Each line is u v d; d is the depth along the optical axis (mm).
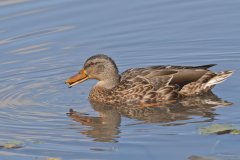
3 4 22984
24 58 19766
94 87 17406
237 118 15062
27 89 17906
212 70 18484
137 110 16375
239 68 18391
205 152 13047
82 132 14766
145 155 13141
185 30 21031
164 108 16344
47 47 20359
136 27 21359
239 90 16984
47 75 18781
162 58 19547
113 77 17344
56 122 15531
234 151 12945
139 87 16969
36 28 21391
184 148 13359
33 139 14383
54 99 17250
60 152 13531
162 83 16969
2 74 18859
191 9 22438
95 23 21625
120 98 17000
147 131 14555
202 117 15312
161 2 23031
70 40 20750
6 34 21094
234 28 20875
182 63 19109
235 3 22719
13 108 16562
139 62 19406
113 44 20484
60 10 22391
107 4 22859
